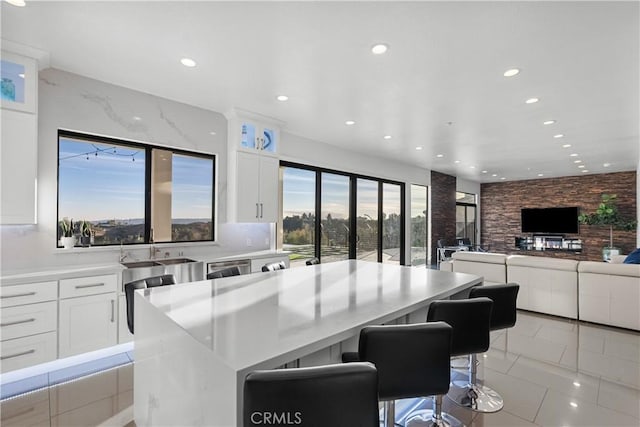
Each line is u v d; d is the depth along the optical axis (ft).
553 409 7.30
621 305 12.35
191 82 10.52
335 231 19.75
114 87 10.80
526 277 14.53
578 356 10.07
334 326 4.51
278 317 4.86
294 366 4.78
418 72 9.55
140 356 5.96
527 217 33.86
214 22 7.23
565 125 14.61
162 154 12.32
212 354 3.61
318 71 9.59
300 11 6.81
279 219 16.66
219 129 13.56
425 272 9.00
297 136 16.83
